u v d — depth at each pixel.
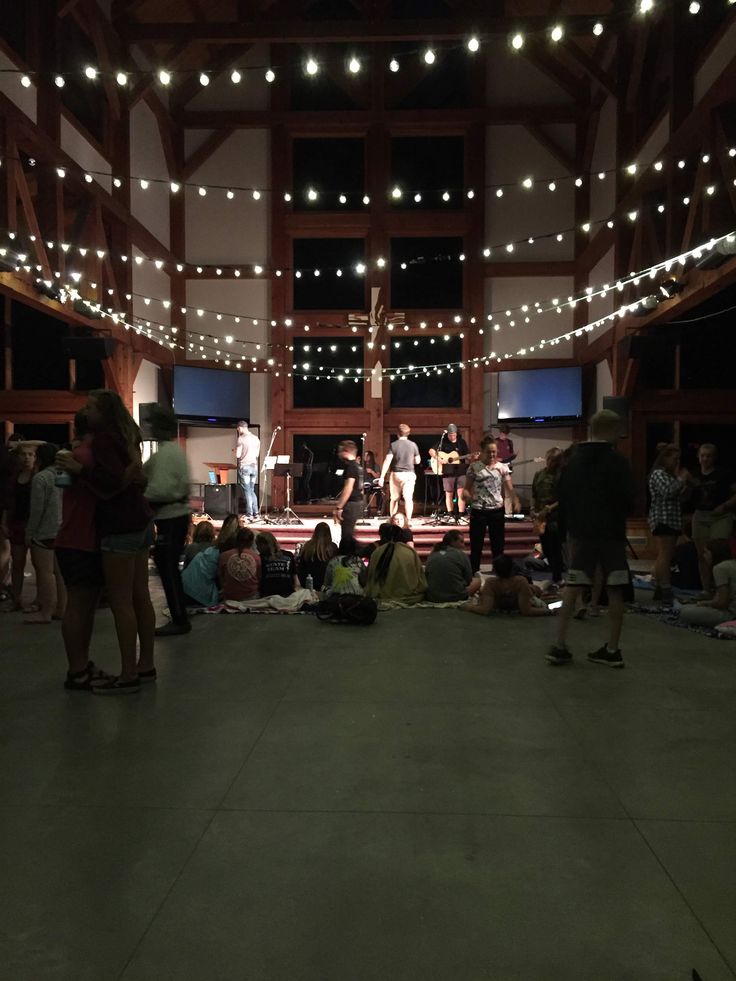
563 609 4.57
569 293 15.34
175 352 15.12
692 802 2.64
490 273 15.48
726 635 5.39
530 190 15.40
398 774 2.88
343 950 1.80
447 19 12.05
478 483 8.21
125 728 3.40
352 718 3.54
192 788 2.74
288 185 15.55
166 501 5.34
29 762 2.99
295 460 15.73
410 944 1.83
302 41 12.20
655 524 7.05
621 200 12.10
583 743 3.22
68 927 1.90
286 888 2.08
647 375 12.52
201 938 1.85
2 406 12.52
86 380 12.77
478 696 3.91
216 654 4.83
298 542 12.01
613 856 2.26
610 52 12.94
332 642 5.20
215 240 15.65
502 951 1.80
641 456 12.21
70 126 10.52
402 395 15.83
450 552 7.01
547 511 7.58
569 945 1.82
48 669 4.45
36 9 9.43
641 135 11.57
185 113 15.40
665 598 7.05
